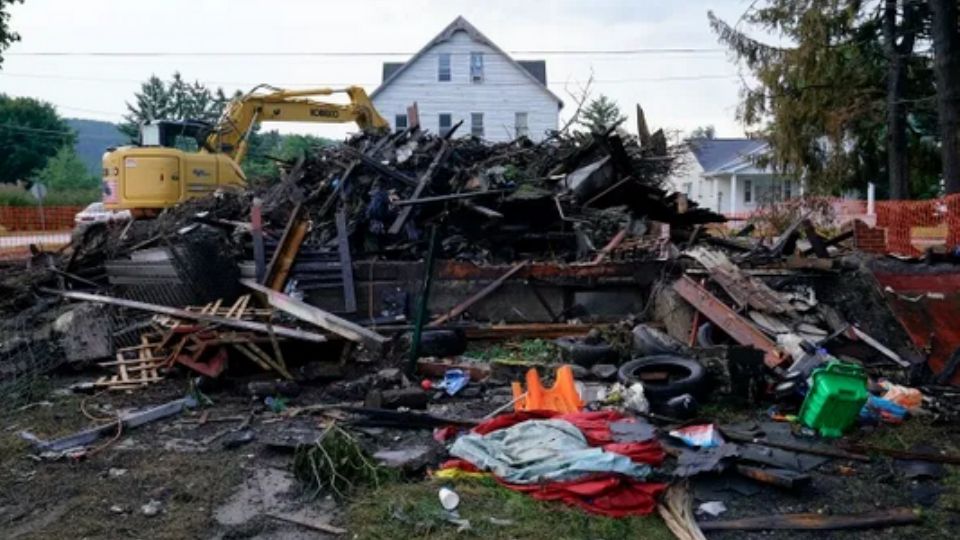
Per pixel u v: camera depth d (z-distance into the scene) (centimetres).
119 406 669
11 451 561
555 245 1035
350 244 995
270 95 1600
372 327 860
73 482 504
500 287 937
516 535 421
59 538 425
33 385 725
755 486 492
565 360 789
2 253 1803
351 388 700
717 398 652
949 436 586
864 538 430
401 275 933
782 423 610
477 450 509
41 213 2559
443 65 3597
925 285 831
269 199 1129
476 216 1018
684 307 848
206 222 1027
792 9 1975
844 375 586
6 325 875
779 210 1784
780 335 738
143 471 520
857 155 2033
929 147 2067
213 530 434
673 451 525
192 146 1628
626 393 638
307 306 806
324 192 1091
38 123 5547
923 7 1931
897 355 753
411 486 479
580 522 436
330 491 476
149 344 757
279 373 732
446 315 903
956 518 453
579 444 496
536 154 1241
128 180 1402
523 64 4325
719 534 434
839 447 556
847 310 822
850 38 1983
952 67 1675
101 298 922
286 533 430
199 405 674
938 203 1381
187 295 880
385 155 1155
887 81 1972
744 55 2041
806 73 1934
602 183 1108
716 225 1817
